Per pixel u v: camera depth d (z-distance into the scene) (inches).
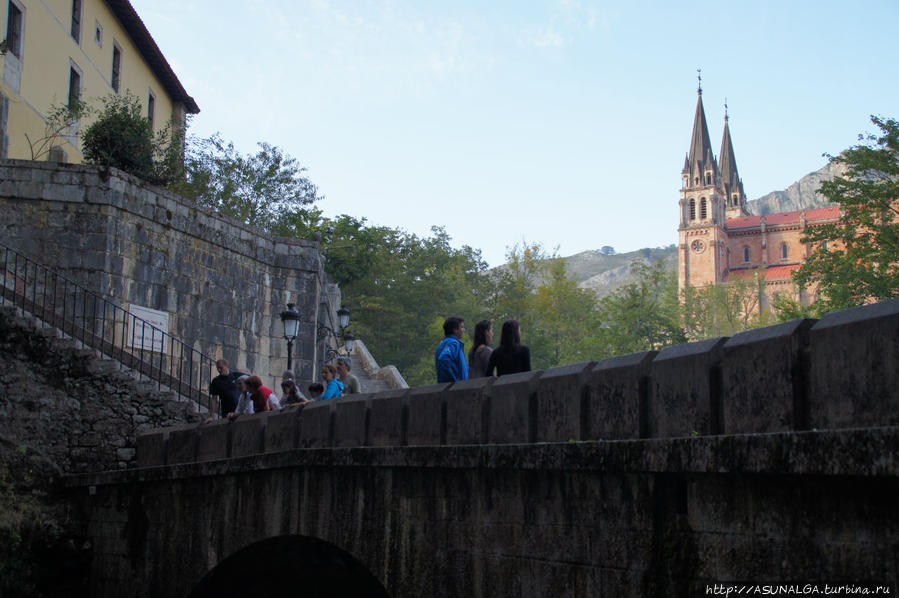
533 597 279.4
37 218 717.9
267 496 438.6
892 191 1514.5
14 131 976.9
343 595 520.7
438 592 324.2
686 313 3941.9
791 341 207.9
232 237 870.4
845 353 195.2
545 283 2965.1
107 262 721.6
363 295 2837.1
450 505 322.0
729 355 225.6
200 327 820.0
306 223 1836.9
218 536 473.7
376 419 381.4
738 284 4065.0
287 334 709.9
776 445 194.5
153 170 872.3
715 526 219.6
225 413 615.2
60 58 1106.1
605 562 253.8
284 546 452.8
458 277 3046.3
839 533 189.3
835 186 1585.9
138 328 746.8
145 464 583.8
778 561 202.4
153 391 626.5
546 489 278.5
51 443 602.5
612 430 262.2
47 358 612.4
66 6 1124.5
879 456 170.6
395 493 352.2
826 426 198.8
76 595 546.6
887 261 1498.5
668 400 243.6
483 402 319.9
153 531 524.4
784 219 5738.2
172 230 793.6
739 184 6781.5
